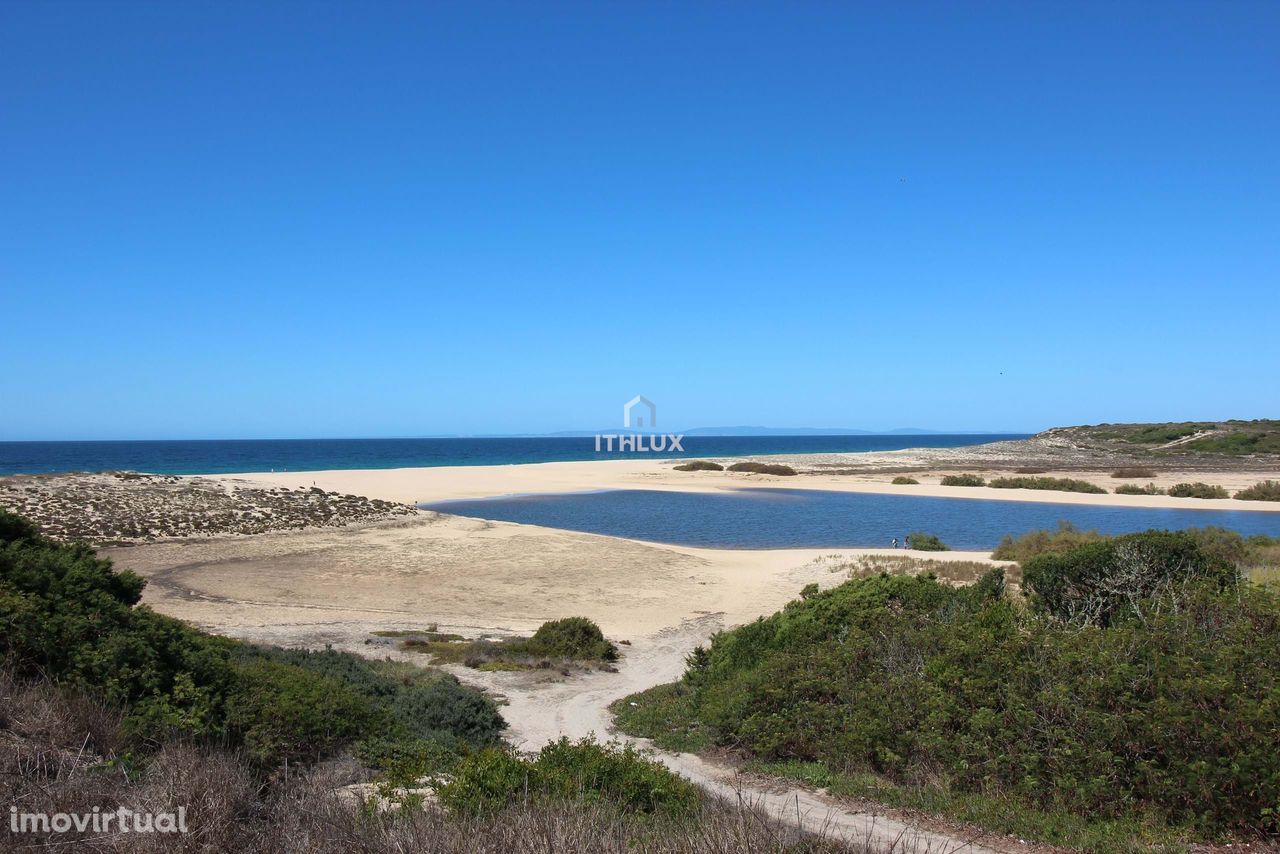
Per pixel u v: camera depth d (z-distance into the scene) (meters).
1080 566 14.60
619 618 23.17
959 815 7.29
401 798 7.02
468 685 15.78
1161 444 106.75
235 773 5.91
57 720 6.42
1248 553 23.84
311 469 95.62
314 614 22.53
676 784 7.92
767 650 13.88
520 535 36.88
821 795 8.34
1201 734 6.81
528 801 6.29
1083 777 7.21
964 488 66.81
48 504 37.47
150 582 26.03
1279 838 6.25
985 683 8.70
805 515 49.16
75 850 4.64
